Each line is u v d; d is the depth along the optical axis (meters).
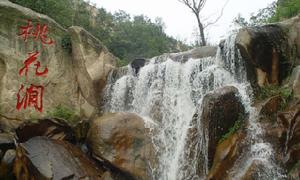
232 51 11.48
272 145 9.11
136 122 11.11
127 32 38.34
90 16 29.34
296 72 10.38
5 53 12.81
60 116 12.91
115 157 10.35
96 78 13.90
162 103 12.79
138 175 10.27
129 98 13.81
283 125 9.23
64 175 9.83
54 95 13.23
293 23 11.56
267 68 10.89
